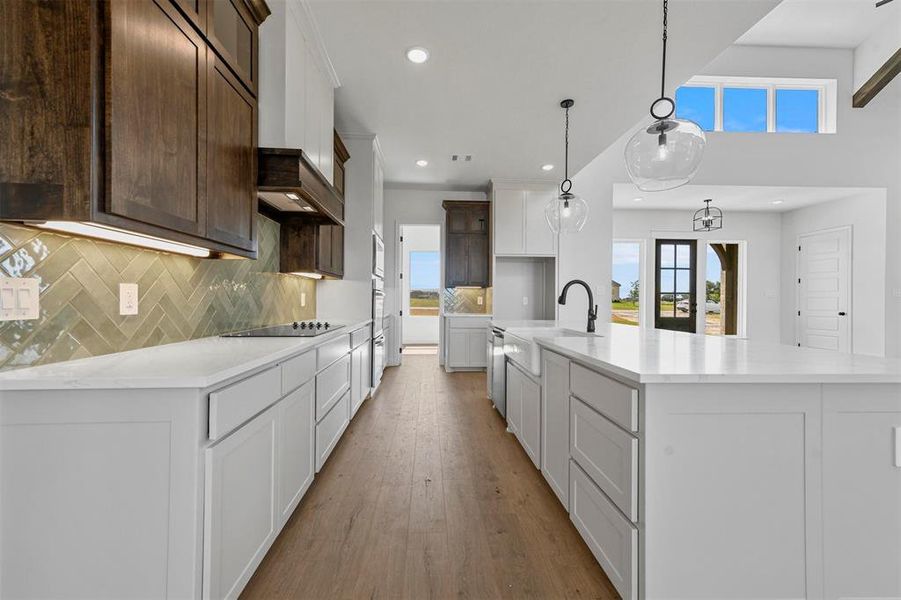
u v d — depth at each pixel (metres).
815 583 1.26
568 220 3.55
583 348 1.83
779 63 5.70
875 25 5.29
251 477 1.40
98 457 1.07
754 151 5.66
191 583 1.08
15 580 1.05
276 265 3.02
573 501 1.77
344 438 3.01
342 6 2.21
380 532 1.80
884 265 5.79
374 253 4.16
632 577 1.28
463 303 6.33
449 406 3.90
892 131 5.74
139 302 1.63
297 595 1.42
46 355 1.24
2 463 1.05
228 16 1.78
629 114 3.52
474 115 3.56
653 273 7.30
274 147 2.06
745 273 7.34
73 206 0.99
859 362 1.43
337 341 2.65
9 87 0.98
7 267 1.12
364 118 3.63
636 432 1.28
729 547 1.25
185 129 1.36
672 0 2.15
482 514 1.96
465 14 2.27
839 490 1.27
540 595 1.44
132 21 1.10
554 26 2.37
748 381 1.22
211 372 1.13
